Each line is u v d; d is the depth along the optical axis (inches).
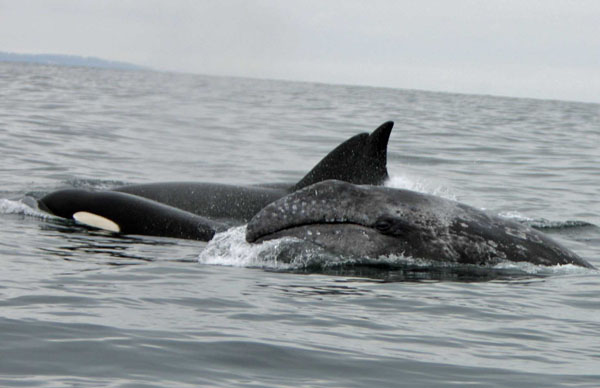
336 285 818.2
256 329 647.8
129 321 651.5
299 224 950.4
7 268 823.7
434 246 938.1
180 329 636.7
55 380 523.8
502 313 730.8
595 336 668.1
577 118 5226.4
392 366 576.1
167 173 1792.6
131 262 898.7
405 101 6737.2
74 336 605.9
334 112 4222.4
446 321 697.6
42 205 1211.2
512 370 574.9
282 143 2503.7
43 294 721.6
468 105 6692.9
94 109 3385.8
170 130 2733.8
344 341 627.8
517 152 2559.1
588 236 1214.3
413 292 799.7
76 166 1782.7
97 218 1151.0
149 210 1147.9
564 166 2218.3
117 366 553.0
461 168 2111.2
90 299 712.4
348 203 945.5
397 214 944.9
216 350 592.1
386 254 935.0
